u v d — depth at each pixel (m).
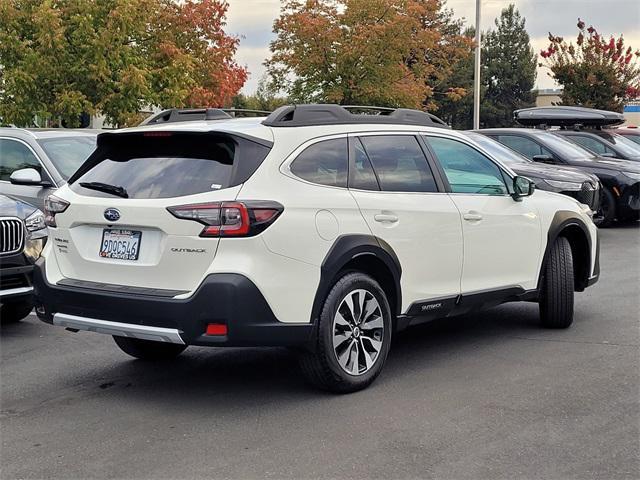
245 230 4.53
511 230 6.33
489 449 4.19
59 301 5.04
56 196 5.28
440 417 4.68
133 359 6.14
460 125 65.12
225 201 4.55
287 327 4.69
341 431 4.47
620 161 14.98
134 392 5.29
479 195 6.16
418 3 24.42
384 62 24.00
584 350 6.19
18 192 8.78
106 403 5.06
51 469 4.02
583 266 7.16
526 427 4.50
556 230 6.75
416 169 5.73
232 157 4.77
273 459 4.09
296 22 23.69
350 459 4.07
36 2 17.19
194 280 4.59
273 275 4.61
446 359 5.97
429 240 5.60
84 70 16.97
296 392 5.22
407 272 5.46
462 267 5.91
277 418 4.71
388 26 23.03
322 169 5.08
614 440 4.30
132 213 4.77
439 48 28.19
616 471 3.90
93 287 4.90
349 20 23.56
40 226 7.07
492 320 7.36
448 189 5.90
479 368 5.71
